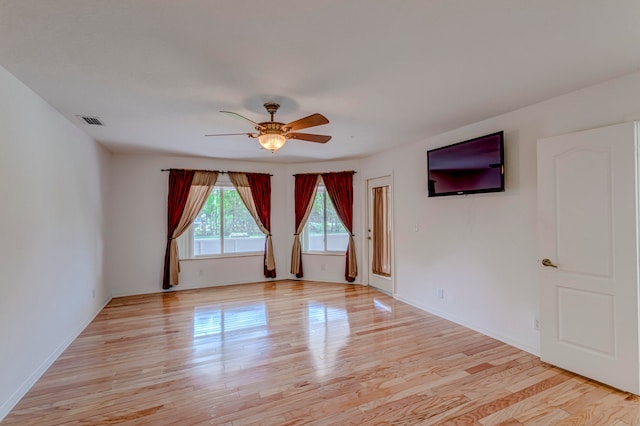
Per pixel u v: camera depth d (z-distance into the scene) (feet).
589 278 8.09
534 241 9.63
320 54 6.48
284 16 5.17
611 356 7.70
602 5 5.01
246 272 19.85
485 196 11.21
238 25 5.42
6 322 6.94
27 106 7.94
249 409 6.95
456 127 12.10
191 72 7.23
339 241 20.18
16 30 5.50
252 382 8.07
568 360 8.50
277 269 20.62
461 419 6.58
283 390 7.70
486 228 11.18
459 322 12.30
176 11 5.02
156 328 11.94
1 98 6.83
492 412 6.81
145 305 14.96
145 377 8.33
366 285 18.88
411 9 5.03
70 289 10.66
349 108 9.83
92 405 7.11
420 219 14.35
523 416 6.66
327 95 8.72
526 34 5.85
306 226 20.59
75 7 4.89
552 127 9.14
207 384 7.98
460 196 12.22
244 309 14.30
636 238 7.33
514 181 10.19
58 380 8.20
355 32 5.70
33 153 8.23
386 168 16.70
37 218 8.41
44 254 8.80
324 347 10.20
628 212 7.43
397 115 10.57
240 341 10.70
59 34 5.66
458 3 4.90
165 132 12.40
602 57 6.77
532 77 7.73
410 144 14.92
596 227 7.95
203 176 18.34
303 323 12.46
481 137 10.94
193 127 11.69
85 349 10.09
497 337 10.77
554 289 8.80
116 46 6.10
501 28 5.64
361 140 14.24
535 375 8.34
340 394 7.52
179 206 17.62
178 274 17.81
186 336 11.15
